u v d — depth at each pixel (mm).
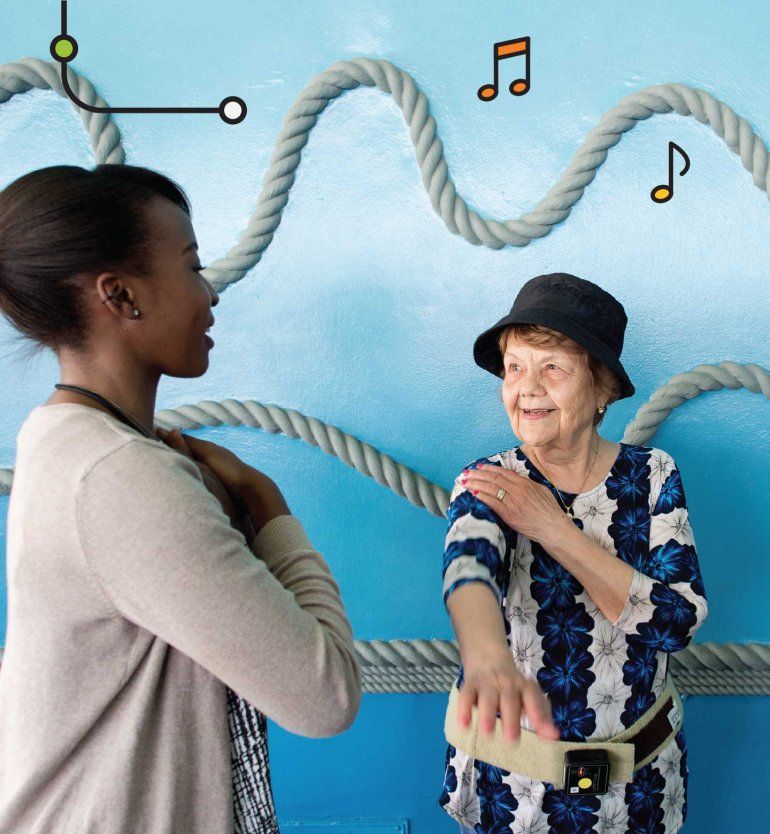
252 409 1753
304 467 1790
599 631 1280
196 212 1750
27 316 815
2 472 1763
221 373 1782
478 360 1435
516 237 1684
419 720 1813
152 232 828
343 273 1745
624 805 1273
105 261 795
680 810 1367
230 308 1766
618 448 1380
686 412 1717
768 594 1733
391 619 1806
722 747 1776
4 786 810
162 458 763
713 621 1748
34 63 1693
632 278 1695
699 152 1658
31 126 1736
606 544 1309
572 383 1268
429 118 1682
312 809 1834
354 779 1828
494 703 852
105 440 752
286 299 1758
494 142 1696
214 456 1021
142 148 1737
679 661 1729
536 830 1275
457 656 1768
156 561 716
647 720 1290
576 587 1290
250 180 1736
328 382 1769
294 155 1708
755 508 1716
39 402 1788
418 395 1758
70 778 782
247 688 744
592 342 1231
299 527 941
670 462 1348
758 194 1654
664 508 1315
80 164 1741
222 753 820
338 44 1697
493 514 1273
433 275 1730
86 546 721
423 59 1688
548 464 1353
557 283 1297
